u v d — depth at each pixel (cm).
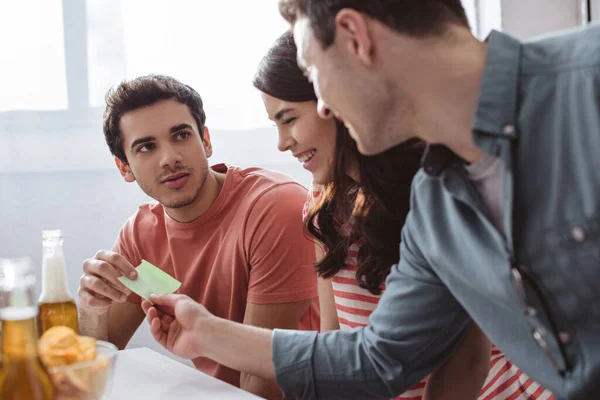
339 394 107
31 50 208
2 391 78
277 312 150
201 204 159
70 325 110
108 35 214
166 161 150
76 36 211
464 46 79
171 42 219
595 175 72
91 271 136
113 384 110
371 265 124
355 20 77
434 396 117
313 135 124
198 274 160
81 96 212
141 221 170
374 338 106
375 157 118
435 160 86
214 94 222
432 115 81
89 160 214
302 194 160
